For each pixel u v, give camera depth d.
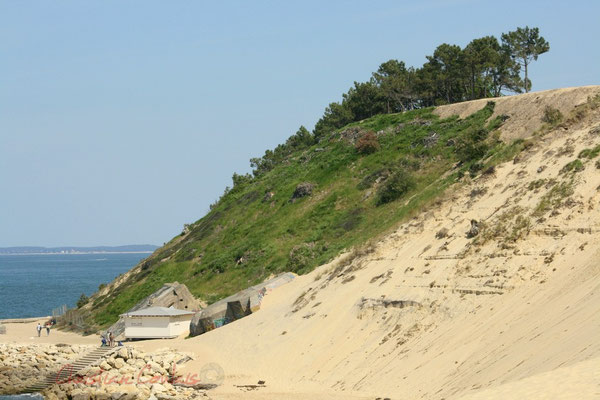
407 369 35.88
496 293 37.88
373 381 36.56
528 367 28.66
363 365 39.19
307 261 68.62
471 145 69.62
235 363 47.72
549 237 39.66
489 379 29.80
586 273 34.41
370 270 51.12
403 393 33.34
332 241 70.75
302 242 74.69
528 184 46.94
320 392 37.72
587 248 36.72
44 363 56.72
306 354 44.44
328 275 56.59
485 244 42.94
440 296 40.81
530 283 36.94
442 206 53.25
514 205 45.25
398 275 46.69
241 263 78.06
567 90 69.25
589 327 29.19
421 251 48.09
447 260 44.22
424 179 72.62
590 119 51.28
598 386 22.20
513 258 39.75
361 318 44.66
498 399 23.47
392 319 42.19
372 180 79.81
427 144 79.94
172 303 69.81
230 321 60.84
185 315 65.94
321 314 48.78
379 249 53.06
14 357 57.94
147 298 72.88
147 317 64.94
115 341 64.56
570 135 50.38
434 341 37.22
